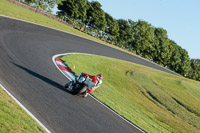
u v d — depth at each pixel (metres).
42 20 34.50
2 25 18.69
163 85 27.27
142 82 25.78
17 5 38.66
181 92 26.22
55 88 9.60
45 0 58.50
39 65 12.54
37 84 9.09
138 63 43.03
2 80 8.00
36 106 7.00
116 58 36.47
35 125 5.62
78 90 9.74
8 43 14.34
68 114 7.51
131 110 13.63
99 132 7.30
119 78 23.97
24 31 20.78
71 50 24.48
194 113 19.56
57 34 29.02
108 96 14.04
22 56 12.80
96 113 9.11
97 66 24.67
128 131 8.99
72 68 16.77
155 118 15.03
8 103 6.05
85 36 43.00
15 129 4.84
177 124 15.32
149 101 19.44
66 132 6.19
